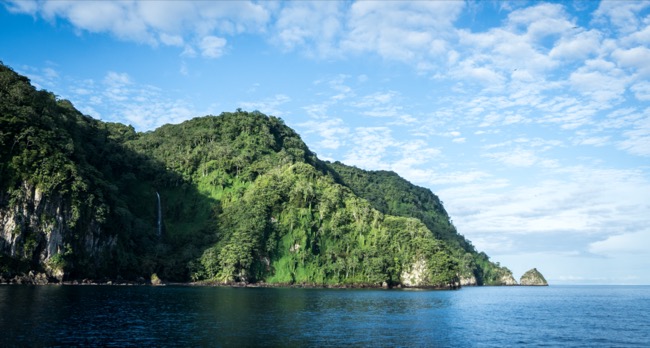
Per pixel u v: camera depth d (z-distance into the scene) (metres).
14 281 128.00
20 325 59.66
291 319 79.06
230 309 90.62
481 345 61.41
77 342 51.38
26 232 135.50
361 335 64.75
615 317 108.56
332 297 138.75
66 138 156.38
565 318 103.81
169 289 147.12
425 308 112.44
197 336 58.41
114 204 172.12
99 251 159.62
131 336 56.81
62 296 98.50
